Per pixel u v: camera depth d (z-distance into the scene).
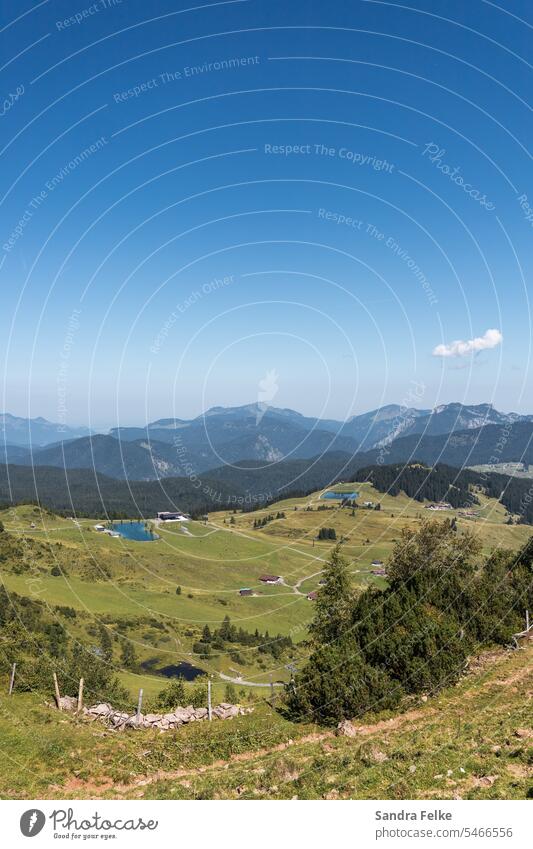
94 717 23.97
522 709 21.98
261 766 18.94
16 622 40.16
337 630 34.31
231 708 26.17
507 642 32.41
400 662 26.52
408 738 20.55
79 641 51.72
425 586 33.94
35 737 20.80
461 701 24.36
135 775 18.66
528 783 15.49
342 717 23.53
